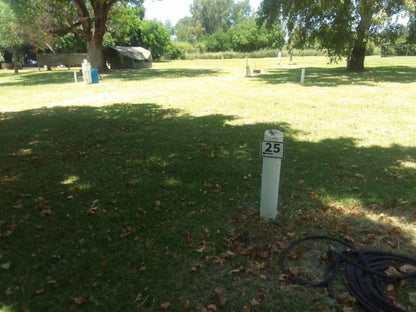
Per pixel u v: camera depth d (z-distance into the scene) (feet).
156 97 44.45
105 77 78.69
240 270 10.21
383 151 20.84
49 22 97.09
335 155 20.24
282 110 33.63
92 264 10.63
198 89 51.52
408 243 11.55
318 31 71.10
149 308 8.87
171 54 213.25
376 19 65.57
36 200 15.11
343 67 93.20
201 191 15.70
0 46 124.26
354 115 30.76
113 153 21.45
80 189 16.17
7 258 11.03
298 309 8.80
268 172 12.27
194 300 9.14
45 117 32.91
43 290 9.53
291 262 10.65
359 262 10.36
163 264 10.57
